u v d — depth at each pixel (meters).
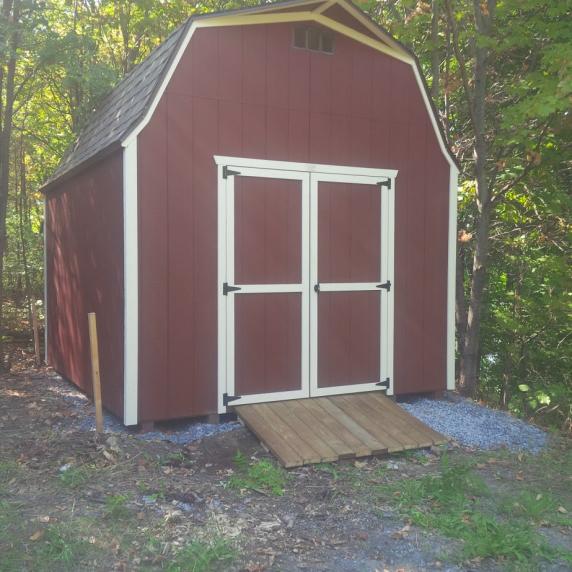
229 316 6.23
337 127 6.80
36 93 12.65
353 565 3.72
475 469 5.48
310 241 6.64
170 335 5.96
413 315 7.27
